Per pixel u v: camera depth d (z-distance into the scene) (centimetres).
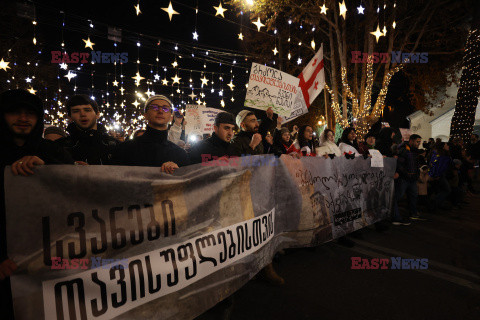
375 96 1992
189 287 207
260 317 247
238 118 354
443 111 1758
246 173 266
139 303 180
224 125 291
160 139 235
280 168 330
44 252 149
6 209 140
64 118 1839
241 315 250
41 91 1688
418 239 459
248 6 1192
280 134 492
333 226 403
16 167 143
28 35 1345
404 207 706
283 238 338
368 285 305
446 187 632
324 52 1567
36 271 146
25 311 142
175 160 239
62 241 155
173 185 204
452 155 785
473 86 973
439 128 1762
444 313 256
